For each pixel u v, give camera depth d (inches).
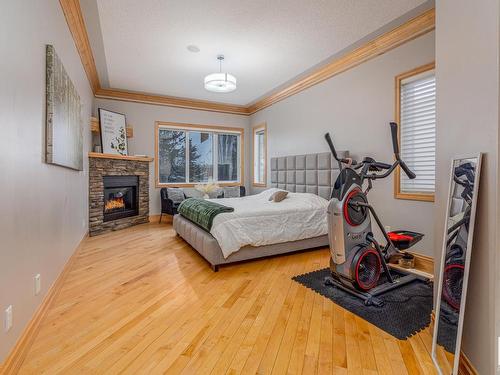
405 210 130.3
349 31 130.0
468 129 55.9
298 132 202.8
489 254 48.8
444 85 65.6
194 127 256.7
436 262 70.2
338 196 97.4
